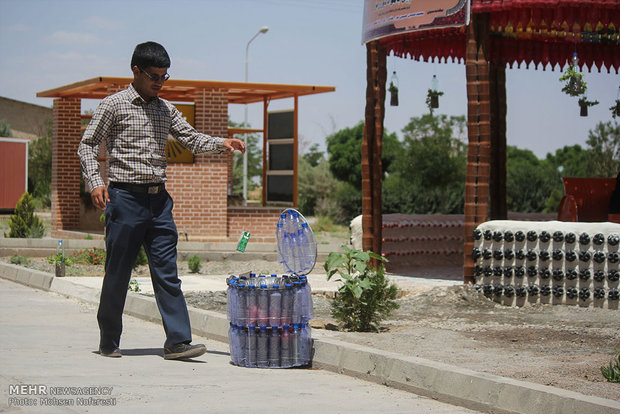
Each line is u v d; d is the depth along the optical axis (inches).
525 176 1772.9
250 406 247.6
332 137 2504.9
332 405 254.5
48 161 1888.5
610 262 476.7
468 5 526.6
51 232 1059.9
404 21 574.9
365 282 390.0
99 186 311.4
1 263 660.1
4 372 285.0
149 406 243.1
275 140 1029.2
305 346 325.4
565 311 469.1
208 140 331.0
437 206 1712.6
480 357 325.1
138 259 693.9
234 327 321.1
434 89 681.6
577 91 589.9
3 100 2364.7
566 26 665.0
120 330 326.6
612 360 318.0
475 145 523.5
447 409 257.4
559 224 490.0
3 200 1501.0
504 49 719.7
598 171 1539.1
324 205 1841.8
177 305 324.2
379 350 307.6
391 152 2162.9
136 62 314.7
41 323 415.8
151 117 318.7
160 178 320.8
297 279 325.7
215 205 922.7
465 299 492.7
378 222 634.8
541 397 241.0
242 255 764.0
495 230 501.0
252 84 928.3
